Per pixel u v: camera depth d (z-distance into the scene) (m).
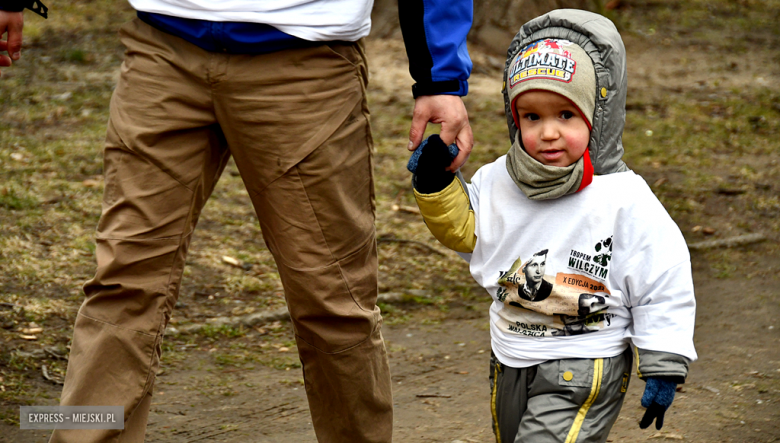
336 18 3.17
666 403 3.10
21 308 6.07
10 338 5.63
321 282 3.32
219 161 3.46
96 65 13.59
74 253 7.21
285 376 5.64
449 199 3.29
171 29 3.20
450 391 5.50
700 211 9.81
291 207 3.29
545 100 3.15
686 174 10.98
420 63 3.25
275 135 3.22
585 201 3.21
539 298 3.24
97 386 3.19
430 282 7.75
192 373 5.60
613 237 3.20
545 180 3.20
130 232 3.23
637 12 21.38
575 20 3.22
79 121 11.02
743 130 13.05
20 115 11.00
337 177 3.29
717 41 19.27
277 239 3.36
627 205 3.19
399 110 12.64
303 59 3.18
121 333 3.22
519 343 3.30
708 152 11.96
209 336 6.23
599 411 3.22
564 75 3.12
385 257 8.21
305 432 4.78
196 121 3.25
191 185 3.32
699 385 5.55
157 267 3.28
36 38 14.80
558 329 3.24
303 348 3.49
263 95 3.18
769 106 14.41
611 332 3.25
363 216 3.43
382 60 14.77
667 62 17.38
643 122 13.16
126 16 16.64
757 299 7.41
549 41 3.22
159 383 5.40
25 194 8.39
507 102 3.43
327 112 3.24
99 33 15.43
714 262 8.41
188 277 7.19
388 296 7.21
